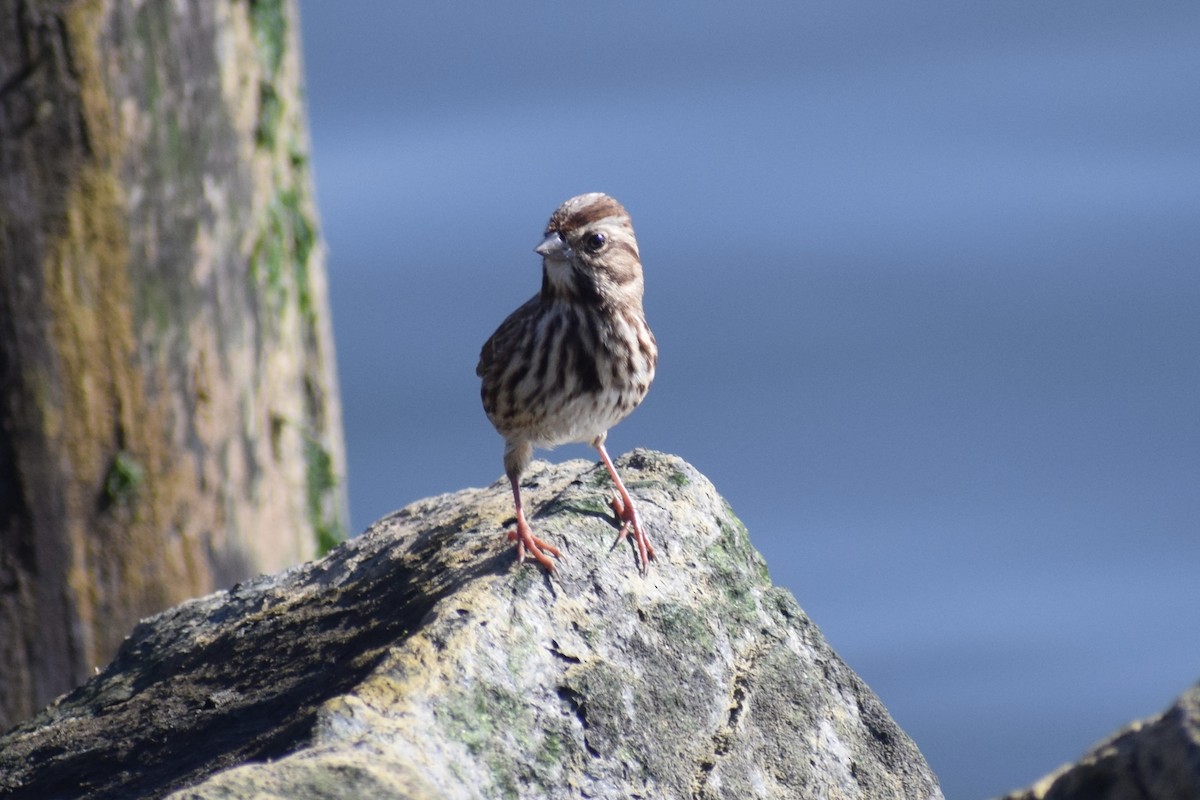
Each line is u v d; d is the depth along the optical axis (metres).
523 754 8.43
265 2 16.30
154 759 9.16
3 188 14.62
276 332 16.58
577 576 9.65
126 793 8.73
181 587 15.56
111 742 9.59
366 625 9.82
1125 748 7.28
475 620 8.87
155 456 15.36
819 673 10.30
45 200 14.73
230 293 15.98
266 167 16.41
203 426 15.73
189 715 9.56
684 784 9.09
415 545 11.01
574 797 8.49
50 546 14.95
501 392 12.14
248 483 16.19
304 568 11.71
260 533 16.33
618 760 8.80
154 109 15.20
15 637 14.91
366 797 6.93
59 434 14.91
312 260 17.12
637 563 10.01
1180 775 6.96
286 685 9.45
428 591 9.66
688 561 10.32
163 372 15.39
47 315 14.81
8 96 14.58
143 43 15.06
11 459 14.84
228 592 11.80
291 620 10.48
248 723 9.12
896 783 10.04
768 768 9.56
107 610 15.22
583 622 9.41
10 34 14.52
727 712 9.67
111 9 14.83
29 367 14.79
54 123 14.70
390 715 8.07
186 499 15.57
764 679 9.96
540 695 8.76
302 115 17.05
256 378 16.33
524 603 9.26
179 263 15.48
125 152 15.01
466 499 12.11
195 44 15.52
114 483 15.18
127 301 15.12
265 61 16.33
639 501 10.45
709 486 11.06
